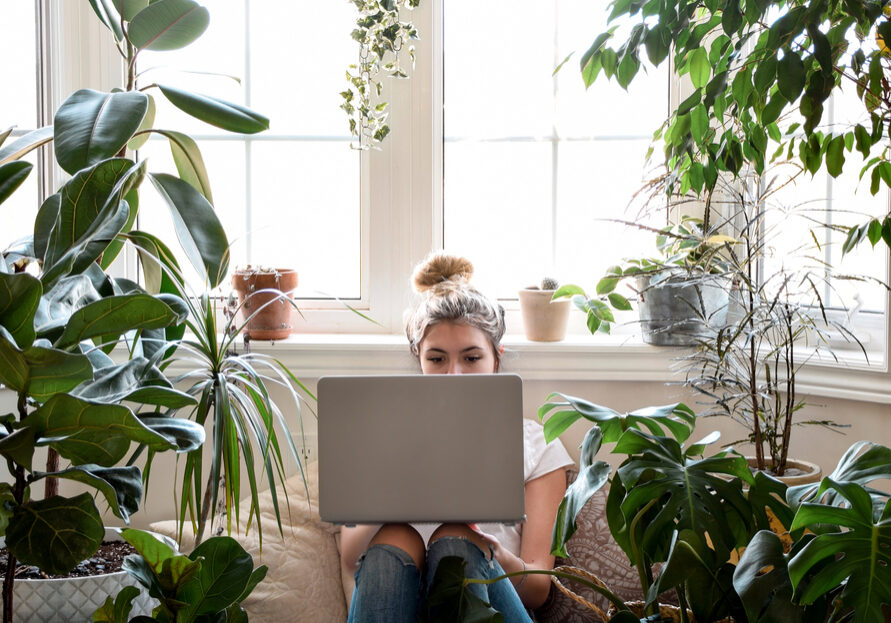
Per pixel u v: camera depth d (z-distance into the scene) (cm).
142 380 154
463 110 260
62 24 240
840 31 146
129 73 183
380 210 254
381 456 166
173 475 242
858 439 224
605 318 238
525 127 260
